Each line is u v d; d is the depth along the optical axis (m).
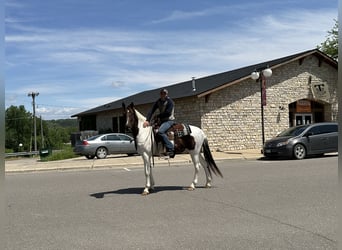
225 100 25.09
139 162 19.27
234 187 10.47
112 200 9.14
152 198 9.23
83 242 5.88
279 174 12.77
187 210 7.79
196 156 10.48
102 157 23.53
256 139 25.98
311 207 7.68
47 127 93.25
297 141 18.33
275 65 26.38
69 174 15.91
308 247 5.34
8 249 5.65
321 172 12.84
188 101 25.30
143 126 10.01
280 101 26.92
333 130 19.27
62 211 8.11
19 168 18.86
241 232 6.13
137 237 6.04
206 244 5.59
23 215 7.83
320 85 28.38
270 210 7.55
